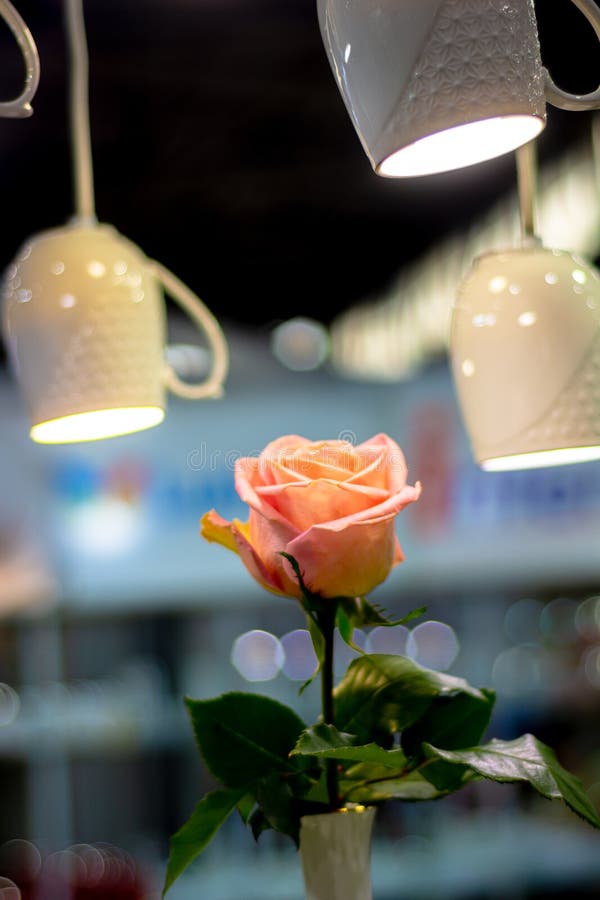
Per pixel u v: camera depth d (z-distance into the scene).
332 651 0.78
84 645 4.38
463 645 4.52
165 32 2.36
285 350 4.11
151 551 4.33
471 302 0.93
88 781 4.24
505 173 3.04
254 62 2.53
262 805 0.79
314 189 3.23
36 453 4.20
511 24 0.72
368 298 3.87
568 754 4.12
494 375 0.91
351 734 0.76
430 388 4.50
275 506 0.75
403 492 0.73
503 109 0.71
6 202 3.05
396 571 4.48
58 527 4.22
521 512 4.43
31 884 3.01
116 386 1.02
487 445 0.93
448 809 3.99
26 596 4.05
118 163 2.98
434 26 0.71
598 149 2.67
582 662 4.24
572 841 3.88
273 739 0.80
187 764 4.33
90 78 2.54
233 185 3.17
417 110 0.72
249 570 0.78
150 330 1.06
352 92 0.76
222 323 3.95
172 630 4.53
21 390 1.06
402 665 0.82
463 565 4.45
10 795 4.00
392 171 0.78
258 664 4.30
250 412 4.39
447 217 3.39
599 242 3.05
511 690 4.25
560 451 0.98
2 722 3.93
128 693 4.21
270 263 3.66
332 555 0.73
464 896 3.81
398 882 3.75
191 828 0.80
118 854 3.93
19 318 1.03
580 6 0.75
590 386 0.90
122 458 4.33
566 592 4.47
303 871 0.79
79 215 1.08
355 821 0.78
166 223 3.35
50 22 2.24
